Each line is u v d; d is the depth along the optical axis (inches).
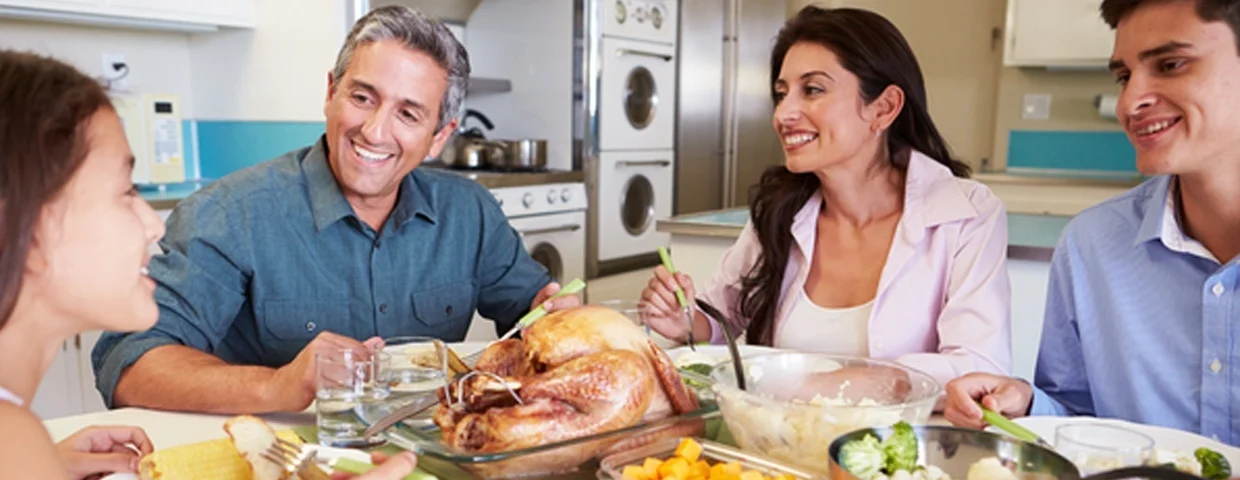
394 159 57.2
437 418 38.1
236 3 132.9
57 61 25.9
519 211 150.7
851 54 58.4
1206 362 47.7
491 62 175.2
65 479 23.5
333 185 59.8
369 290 61.5
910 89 60.3
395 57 54.9
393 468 29.9
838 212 64.9
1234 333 46.7
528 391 37.2
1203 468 35.9
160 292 53.4
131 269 26.2
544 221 155.9
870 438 31.0
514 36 171.5
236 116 140.9
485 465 35.7
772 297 65.6
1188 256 48.6
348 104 55.8
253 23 135.8
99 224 25.1
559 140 169.5
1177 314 49.5
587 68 164.9
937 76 197.3
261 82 137.7
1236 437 47.4
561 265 161.3
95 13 116.7
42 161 23.3
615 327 40.9
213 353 56.6
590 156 167.6
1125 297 51.4
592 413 37.1
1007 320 57.1
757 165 211.3
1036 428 41.8
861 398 42.1
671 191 190.5
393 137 56.1
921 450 32.0
